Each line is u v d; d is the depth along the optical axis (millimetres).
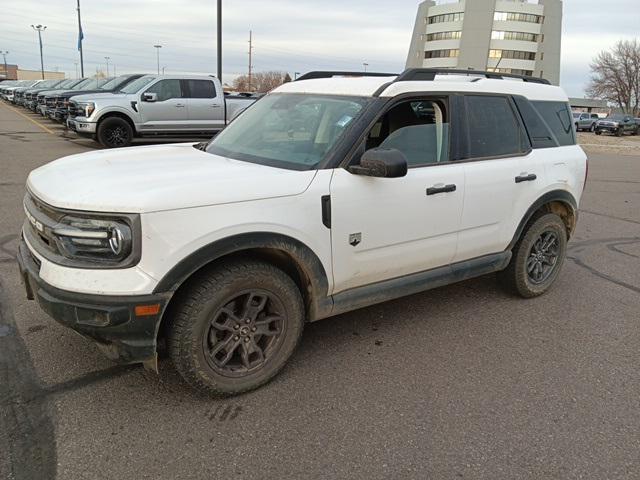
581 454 2643
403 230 3482
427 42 93250
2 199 7539
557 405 3061
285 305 3084
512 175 4121
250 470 2457
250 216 2795
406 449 2637
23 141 15031
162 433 2689
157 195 2578
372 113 3363
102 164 3281
